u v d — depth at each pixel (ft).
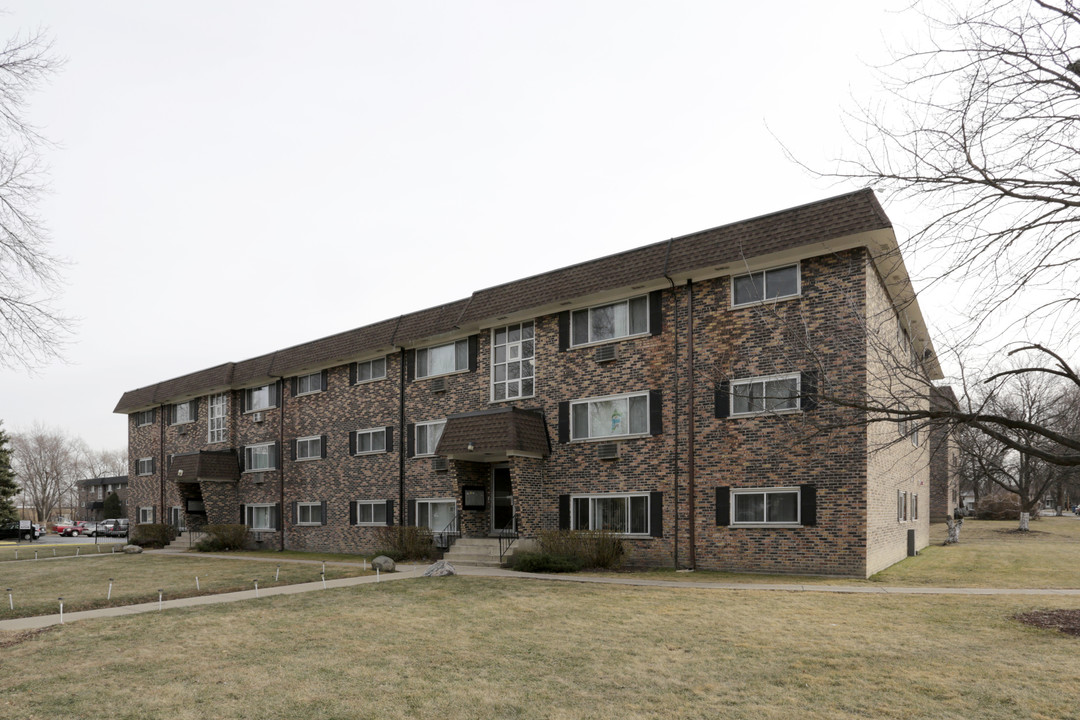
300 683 27.40
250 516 118.32
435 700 25.26
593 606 43.24
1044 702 23.82
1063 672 27.09
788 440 59.11
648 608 42.11
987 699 24.26
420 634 35.86
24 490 335.47
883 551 63.72
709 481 63.26
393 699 25.43
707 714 23.47
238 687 27.02
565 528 72.74
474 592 49.85
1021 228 27.99
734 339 62.95
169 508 140.97
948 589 49.11
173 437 142.00
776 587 50.34
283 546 110.01
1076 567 65.67
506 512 82.17
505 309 78.79
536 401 77.41
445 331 86.48
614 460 69.87
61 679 28.45
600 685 26.73
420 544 81.05
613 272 70.23
